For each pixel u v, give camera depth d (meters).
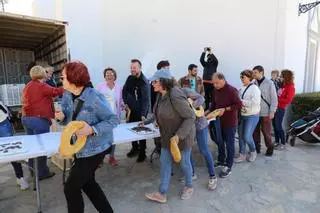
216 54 7.45
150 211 2.89
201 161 4.43
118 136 3.23
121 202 3.09
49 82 5.03
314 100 6.14
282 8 6.63
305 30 7.69
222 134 3.85
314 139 5.12
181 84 3.73
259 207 2.98
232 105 3.64
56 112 2.36
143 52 7.44
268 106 4.48
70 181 2.15
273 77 5.71
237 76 7.31
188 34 7.54
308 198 3.17
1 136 3.34
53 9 6.88
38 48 8.59
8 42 8.00
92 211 2.88
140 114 4.27
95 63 6.87
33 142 2.96
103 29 7.00
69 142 1.99
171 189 3.40
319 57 9.28
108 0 6.96
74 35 6.54
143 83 4.18
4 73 8.71
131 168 4.11
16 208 2.96
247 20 7.05
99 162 2.22
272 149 4.62
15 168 3.35
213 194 3.27
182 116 2.74
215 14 7.34
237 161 4.30
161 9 7.45
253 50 7.05
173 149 2.67
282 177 3.75
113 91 4.20
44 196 3.22
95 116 2.16
